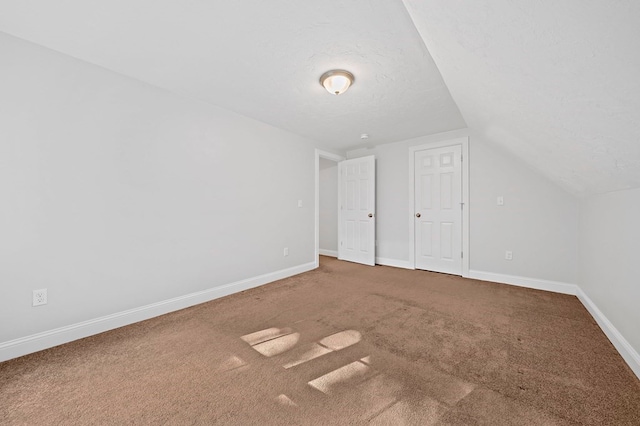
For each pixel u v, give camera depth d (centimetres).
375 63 193
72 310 188
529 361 157
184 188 253
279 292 296
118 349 175
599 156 139
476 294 283
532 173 305
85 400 127
